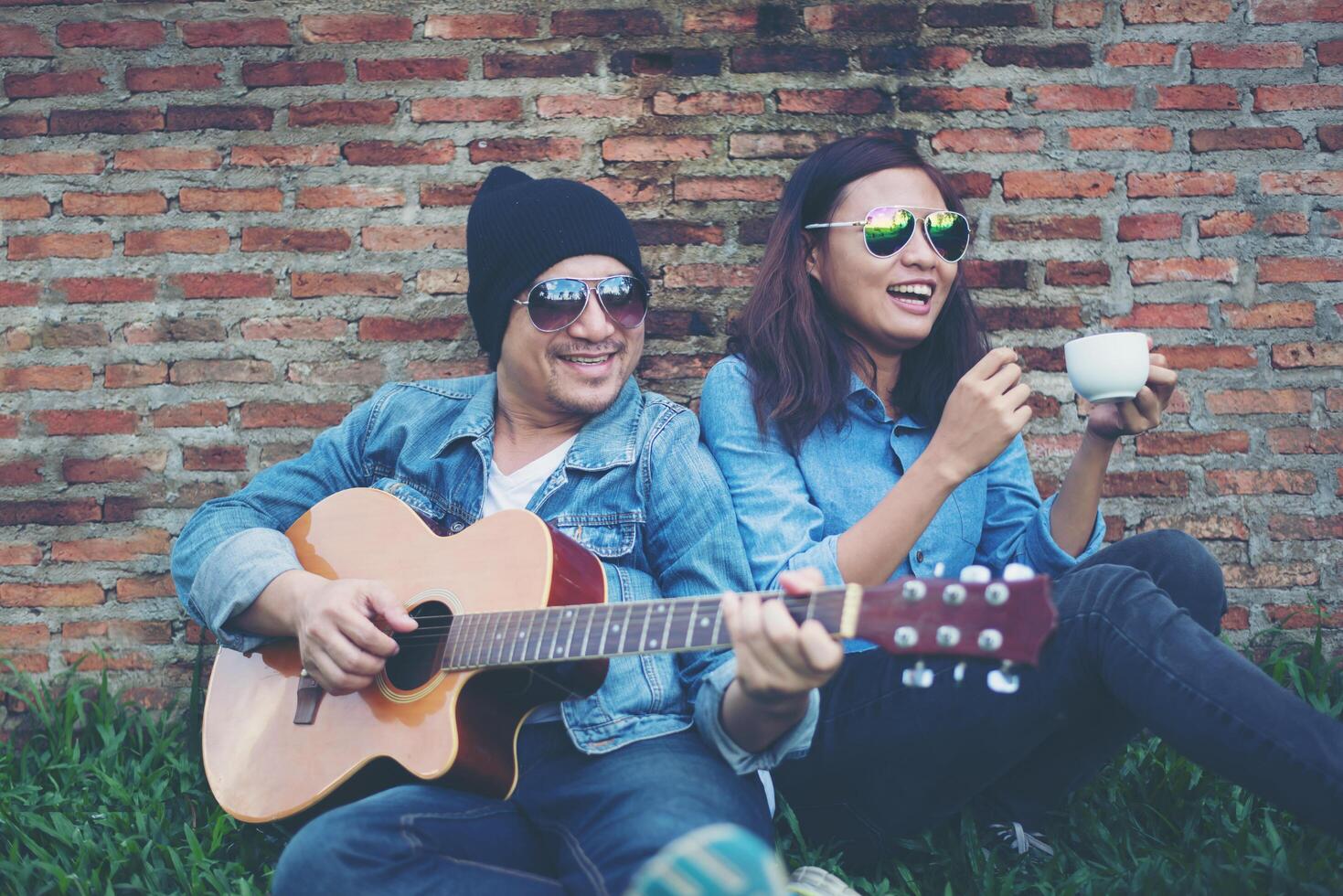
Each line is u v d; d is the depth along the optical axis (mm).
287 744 1978
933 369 2426
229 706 2068
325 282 2949
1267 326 2920
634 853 1669
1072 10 2928
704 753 1851
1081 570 1919
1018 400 1999
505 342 2283
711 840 1215
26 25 2941
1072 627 1843
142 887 2094
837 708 2039
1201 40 2918
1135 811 2262
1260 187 2918
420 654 1926
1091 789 2318
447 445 2295
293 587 2027
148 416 2936
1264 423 2916
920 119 2938
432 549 2051
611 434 2236
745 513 2188
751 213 2951
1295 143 2916
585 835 1783
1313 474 2906
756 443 2264
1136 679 1748
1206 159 2926
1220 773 1673
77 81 2941
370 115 2949
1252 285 2922
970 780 1983
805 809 2125
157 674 2900
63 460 2924
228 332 2943
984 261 2941
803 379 2295
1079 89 2928
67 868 2156
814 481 2273
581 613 1804
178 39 2943
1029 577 1417
